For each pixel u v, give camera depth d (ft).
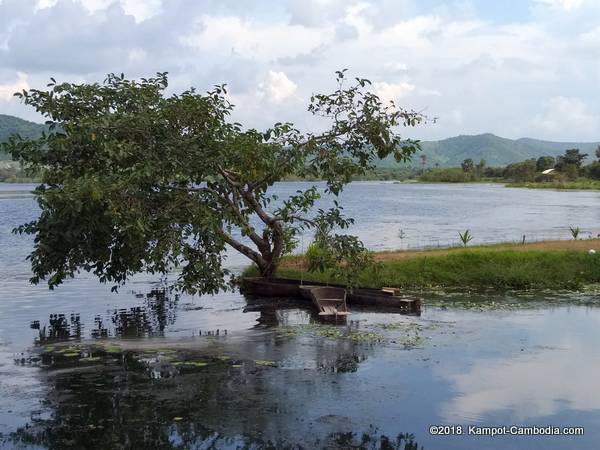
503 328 38.14
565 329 37.83
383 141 44.75
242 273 57.57
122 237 38.86
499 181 577.84
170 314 43.65
